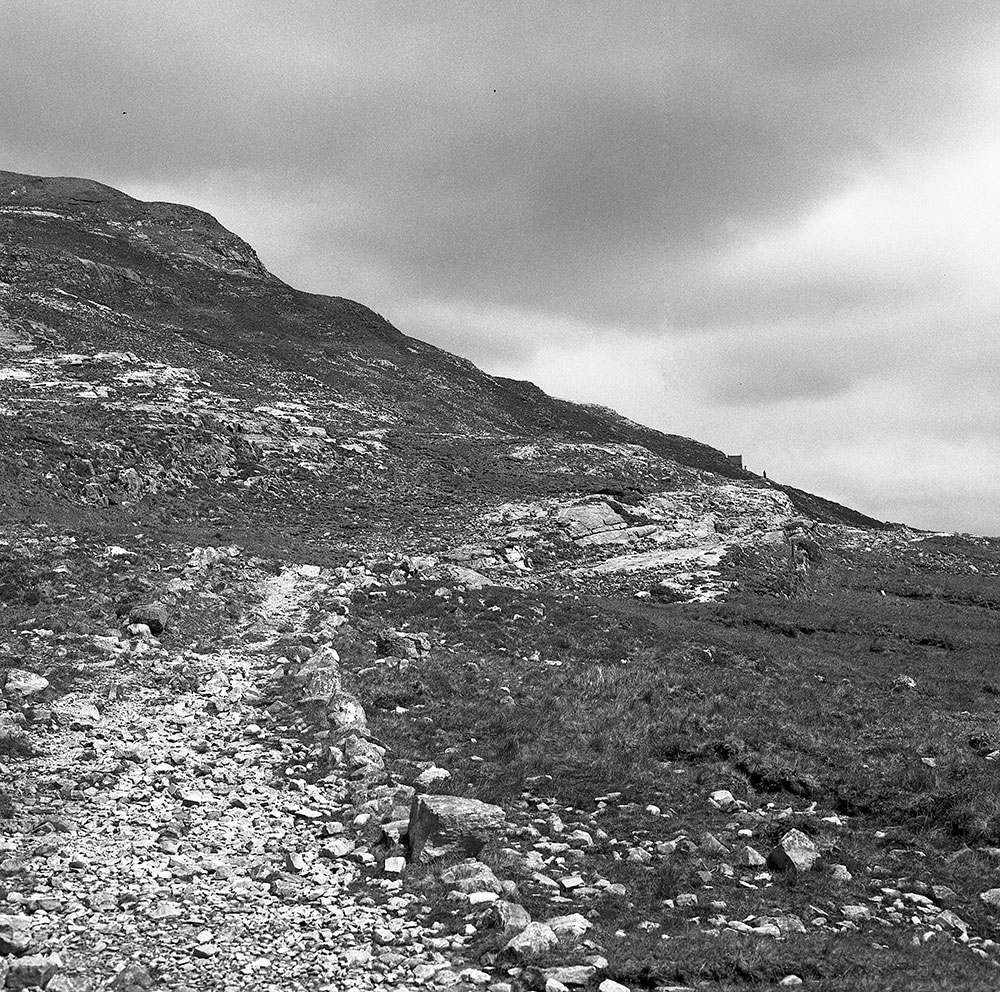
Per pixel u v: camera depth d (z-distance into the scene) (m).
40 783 17.09
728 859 15.77
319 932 11.99
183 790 17.45
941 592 76.25
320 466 80.62
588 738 21.97
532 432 141.88
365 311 181.50
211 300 151.50
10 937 11.03
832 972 11.25
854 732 23.36
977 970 11.38
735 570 61.34
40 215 165.25
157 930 11.81
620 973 10.94
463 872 13.71
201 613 32.19
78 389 78.38
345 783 18.42
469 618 36.78
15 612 28.72
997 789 18.14
